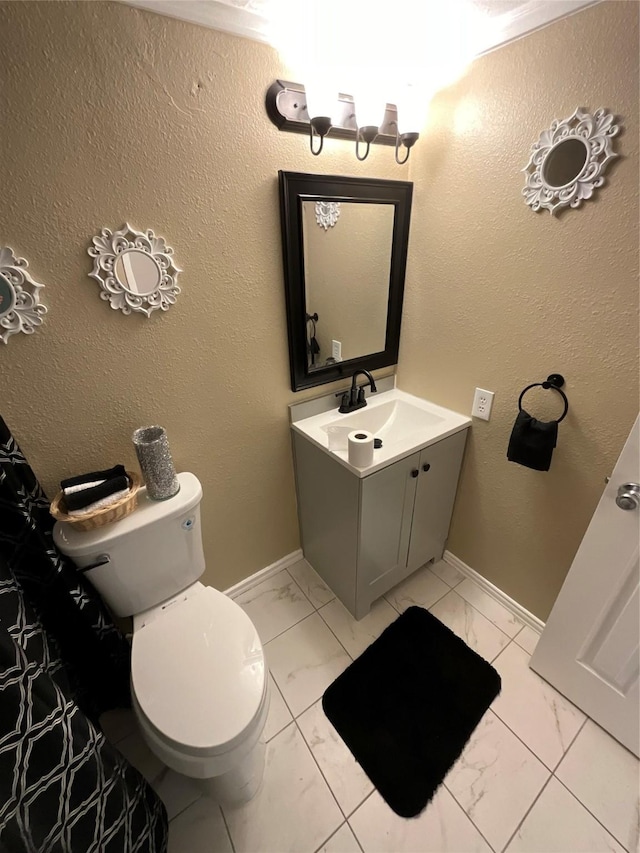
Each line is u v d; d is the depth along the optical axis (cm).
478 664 141
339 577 160
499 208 114
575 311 106
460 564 180
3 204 80
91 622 105
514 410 132
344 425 152
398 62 107
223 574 165
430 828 104
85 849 78
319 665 143
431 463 142
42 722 73
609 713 118
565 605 119
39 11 72
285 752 120
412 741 121
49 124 79
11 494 85
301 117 108
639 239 89
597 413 110
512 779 112
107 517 101
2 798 66
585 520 124
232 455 143
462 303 136
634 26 77
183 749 85
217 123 97
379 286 149
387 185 131
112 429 113
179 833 105
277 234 119
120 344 105
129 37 81
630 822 104
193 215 103
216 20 87
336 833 104
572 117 91
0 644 68
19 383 95
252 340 128
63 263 90
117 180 90
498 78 103
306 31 96
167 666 98
